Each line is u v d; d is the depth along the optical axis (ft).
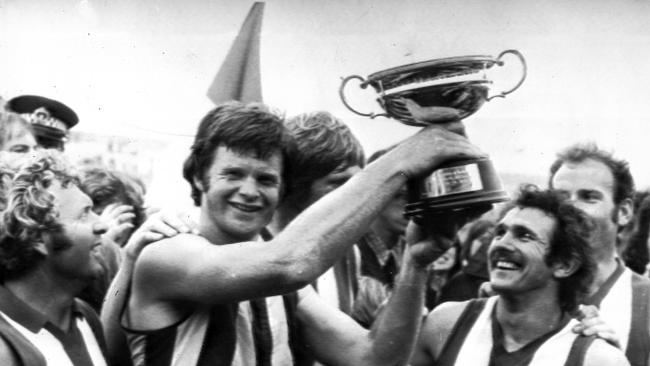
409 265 6.55
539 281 6.72
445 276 8.88
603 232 8.13
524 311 6.81
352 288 8.15
